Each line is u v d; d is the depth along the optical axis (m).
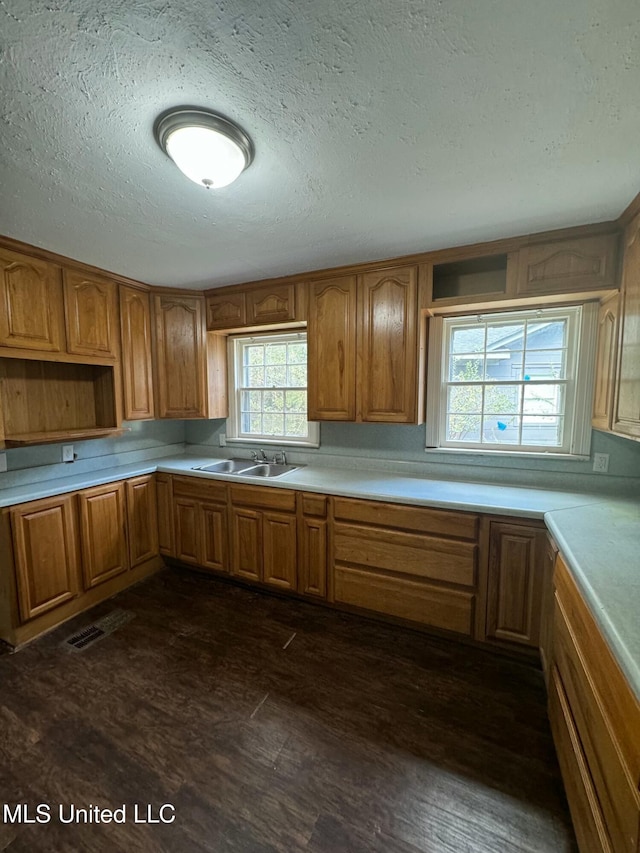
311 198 1.65
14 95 1.06
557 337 2.38
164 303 3.08
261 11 0.85
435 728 1.65
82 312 2.54
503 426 2.57
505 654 2.11
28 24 0.88
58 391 2.70
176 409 3.18
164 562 3.24
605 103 1.11
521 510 1.95
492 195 1.64
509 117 1.17
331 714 1.72
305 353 3.18
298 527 2.57
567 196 1.65
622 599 1.08
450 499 2.15
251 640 2.25
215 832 1.25
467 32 0.90
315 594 2.55
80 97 1.07
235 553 2.82
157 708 1.75
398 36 0.91
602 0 0.82
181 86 1.05
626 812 0.82
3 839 1.23
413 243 2.17
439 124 1.20
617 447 2.25
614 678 0.94
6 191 1.58
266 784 1.40
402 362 2.46
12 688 1.87
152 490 3.07
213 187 1.39
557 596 1.56
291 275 2.74
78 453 2.84
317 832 1.25
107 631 2.34
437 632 2.29
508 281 2.15
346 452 3.02
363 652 2.15
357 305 2.56
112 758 1.50
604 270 1.92
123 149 1.30
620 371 1.79
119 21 0.87
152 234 2.02
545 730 1.64
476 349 2.59
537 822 1.27
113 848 1.21
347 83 1.04
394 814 1.30
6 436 2.40
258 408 3.43
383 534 2.30
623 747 0.86
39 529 2.28
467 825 1.26
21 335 2.21
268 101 1.10
